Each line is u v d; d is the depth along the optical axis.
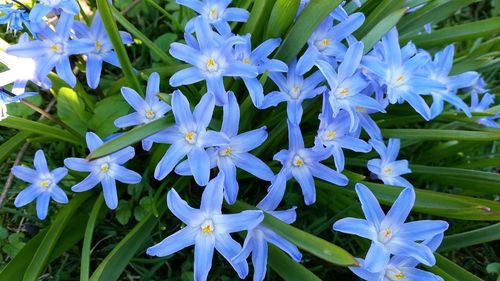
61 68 0.20
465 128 0.25
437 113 0.22
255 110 0.21
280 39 0.20
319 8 0.19
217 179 0.16
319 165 0.19
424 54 0.21
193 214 0.17
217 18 0.21
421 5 0.24
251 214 0.17
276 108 0.22
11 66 0.20
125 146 0.16
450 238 0.21
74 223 0.21
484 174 0.22
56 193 0.20
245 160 0.19
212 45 0.18
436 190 0.27
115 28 0.19
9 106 0.23
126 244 0.19
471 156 0.27
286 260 0.18
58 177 0.20
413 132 0.21
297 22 0.20
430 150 0.26
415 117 0.23
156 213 0.20
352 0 0.22
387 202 0.20
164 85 0.23
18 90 0.20
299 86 0.20
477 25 0.23
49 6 0.19
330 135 0.20
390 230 0.17
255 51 0.19
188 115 0.17
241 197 0.23
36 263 0.18
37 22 0.19
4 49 0.21
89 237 0.19
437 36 0.24
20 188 0.23
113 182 0.20
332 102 0.18
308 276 0.18
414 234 0.17
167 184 0.23
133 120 0.20
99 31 0.21
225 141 0.17
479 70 0.26
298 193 0.24
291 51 0.20
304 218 0.23
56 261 0.22
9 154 0.22
